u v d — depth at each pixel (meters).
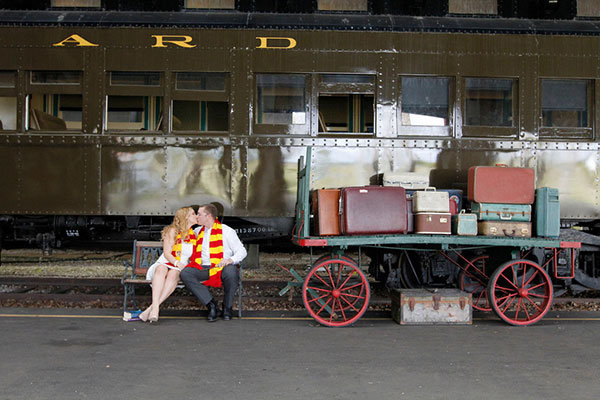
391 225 5.16
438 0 6.63
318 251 9.33
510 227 5.33
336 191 5.29
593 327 5.02
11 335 4.48
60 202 6.31
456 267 6.25
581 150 6.40
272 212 6.33
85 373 3.51
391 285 6.34
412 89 6.40
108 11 6.53
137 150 6.31
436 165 6.36
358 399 3.10
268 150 6.32
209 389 3.24
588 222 7.00
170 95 6.34
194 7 6.64
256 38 6.33
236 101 6.34
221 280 5.19
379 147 6.34
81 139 6.31
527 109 6.40
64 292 6.62
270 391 3.22
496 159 6.39
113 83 6.35
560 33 6.43
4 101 6.41
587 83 6.47
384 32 6.35
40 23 6.34
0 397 3.08
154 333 4.61
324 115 6.60
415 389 3.27
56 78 6.37
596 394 3.19
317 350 4.12
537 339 4.54
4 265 9.01
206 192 6.32
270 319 5.26
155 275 5.10
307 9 6.61
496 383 3.38
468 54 6.39
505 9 6.68
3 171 6.34
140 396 3.12
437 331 4.82
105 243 9.42
